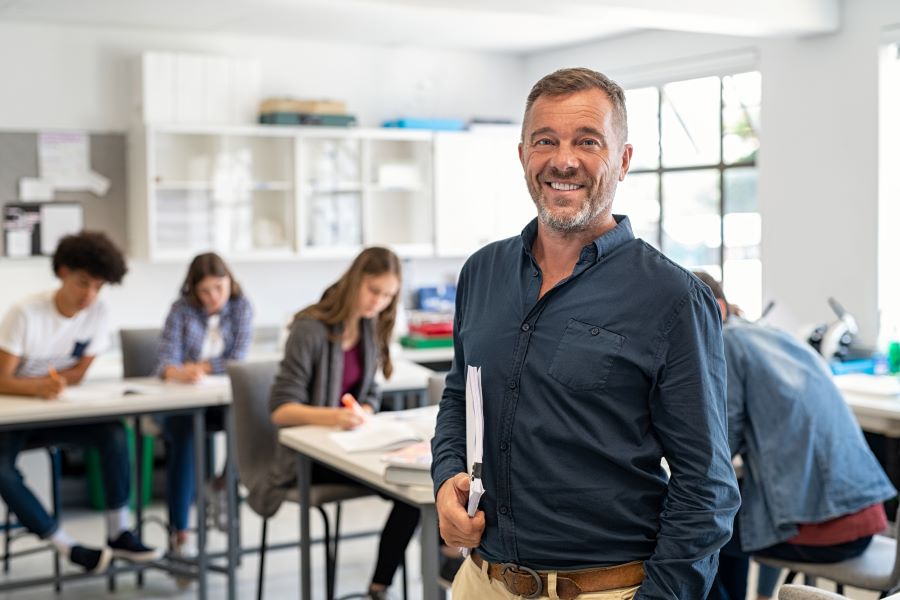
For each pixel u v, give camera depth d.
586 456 1.70
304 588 3.31
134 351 4.80
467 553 1.94
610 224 1.78
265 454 3.75
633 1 4.28
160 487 5.93
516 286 1.80
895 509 3.98
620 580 1.70
